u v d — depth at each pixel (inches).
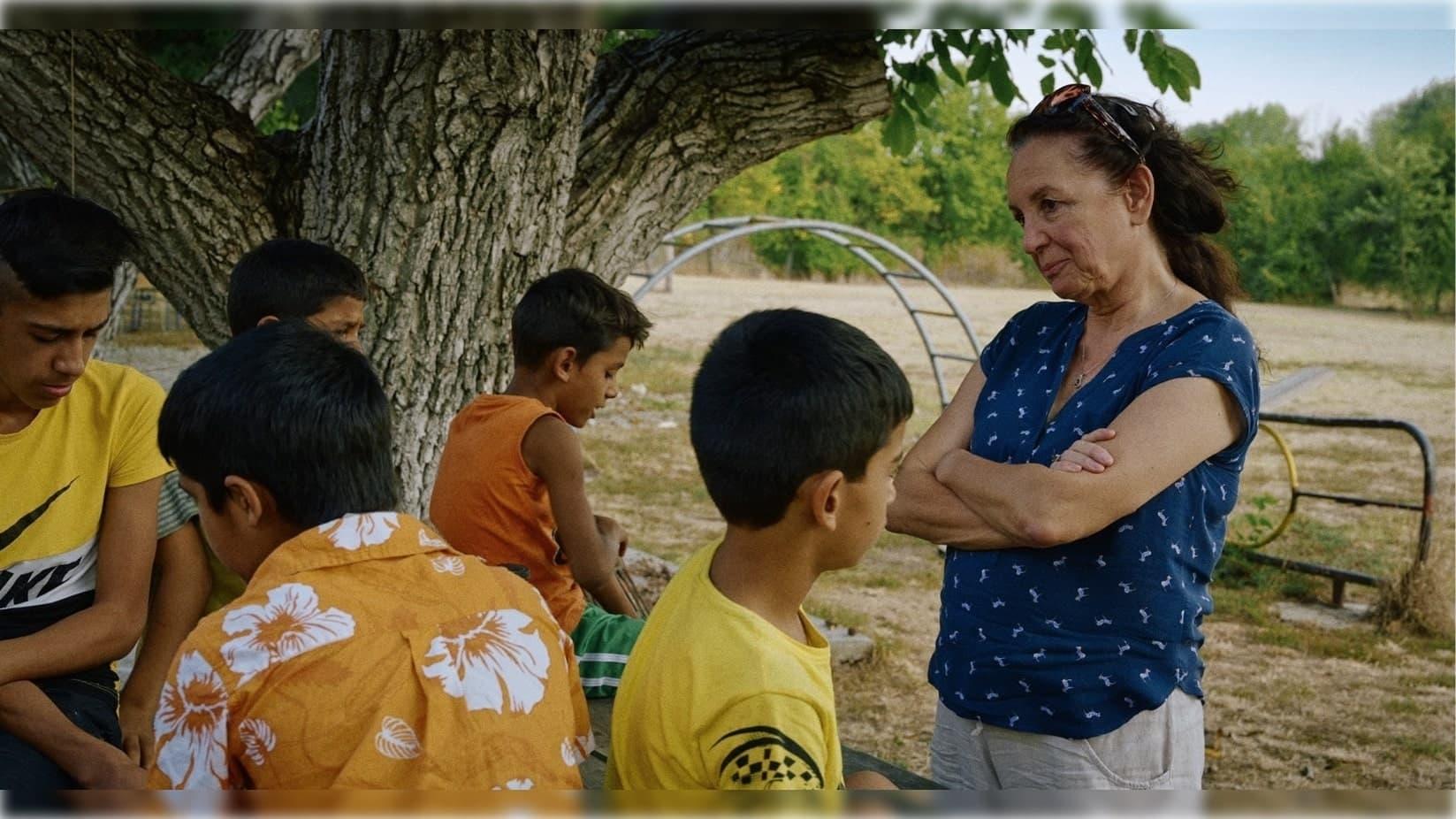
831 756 53.9
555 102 134.6
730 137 154.6
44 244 72.9
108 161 131.6
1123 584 75.7
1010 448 84.5
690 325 848.9
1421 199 1095.6
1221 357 77.1
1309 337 898.1
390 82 129.4
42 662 78.2
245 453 55.2
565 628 103.8
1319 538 378.6
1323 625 301.7
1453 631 295.6
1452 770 216.5
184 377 56.8
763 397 53.1
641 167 151.0
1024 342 89.2
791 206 1268.5
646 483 435.8
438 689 53.2
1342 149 1176.2
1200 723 79.0
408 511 141.8
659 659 55.3
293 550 55.3
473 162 132.5
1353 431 576.1
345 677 52.2
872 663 260.2
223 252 139.2
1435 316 1063.0
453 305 137.8
